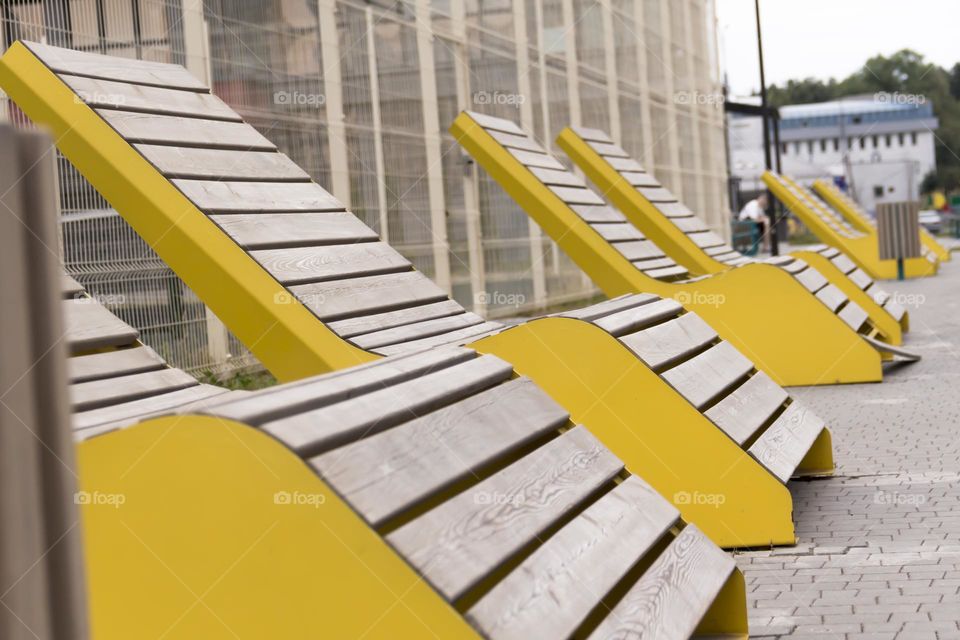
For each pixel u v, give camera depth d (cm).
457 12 1473
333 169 1128
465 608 257
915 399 784
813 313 886
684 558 314
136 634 255
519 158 923
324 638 242
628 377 455
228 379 921
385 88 1260
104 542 256
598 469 319
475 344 475
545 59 1778
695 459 449
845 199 3036
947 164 7275
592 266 905
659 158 2403
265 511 245
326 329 494
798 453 503
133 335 467
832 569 407
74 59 557
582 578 266
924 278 2105
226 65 957
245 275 501
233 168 565
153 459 252
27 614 146
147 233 514
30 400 146
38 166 145
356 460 249
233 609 248
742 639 324
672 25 2570
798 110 6041
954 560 409
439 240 1374
